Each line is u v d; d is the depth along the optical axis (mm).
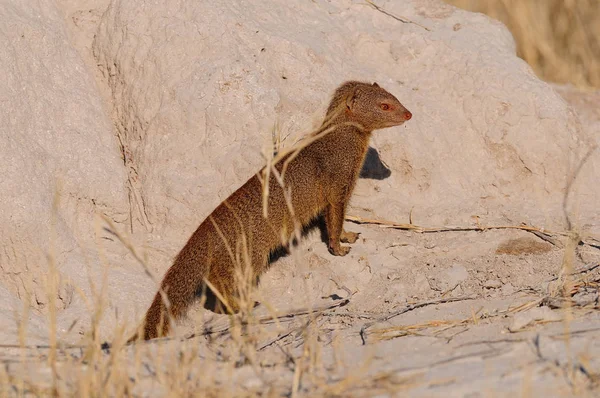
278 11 11648
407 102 11539
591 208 11086
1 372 6855
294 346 8039
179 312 9281
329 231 10477
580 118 12875
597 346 6938
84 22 11477
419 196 11266
